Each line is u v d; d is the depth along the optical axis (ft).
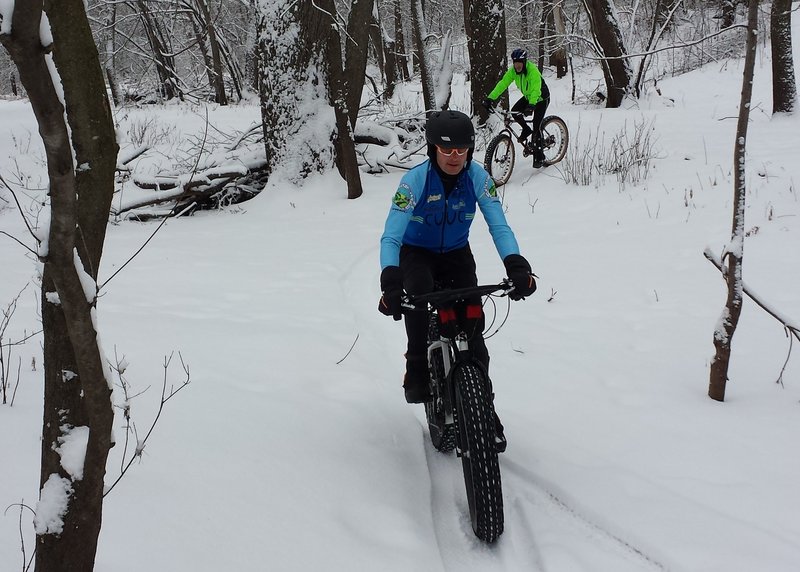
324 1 33.73
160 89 99.55
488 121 41.24
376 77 92.07
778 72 39.75
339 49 31.58
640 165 32.14
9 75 122.42
